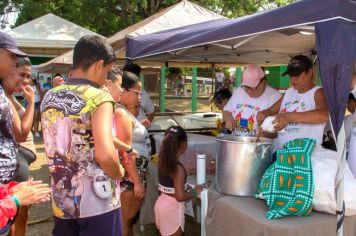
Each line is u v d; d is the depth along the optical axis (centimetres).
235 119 345
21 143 287
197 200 328
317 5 200
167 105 1942
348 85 201
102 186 171
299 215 213
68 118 167
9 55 214
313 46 467
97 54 175
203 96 2280
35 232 409
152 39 382
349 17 196
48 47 1122
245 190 239
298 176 219
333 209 213
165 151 286
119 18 1667
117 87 242
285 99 280
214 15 599
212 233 249
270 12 226
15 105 285
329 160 225
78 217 170
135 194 265
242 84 345
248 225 214
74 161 169
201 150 338
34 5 1662
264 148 237
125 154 243
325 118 238
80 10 1563
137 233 393
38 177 618
